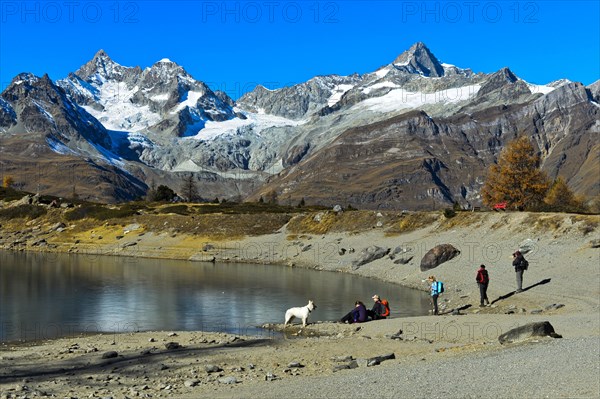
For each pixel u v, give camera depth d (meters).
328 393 18.19
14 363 26.83
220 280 64.94
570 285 45.19
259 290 57.00
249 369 24.86
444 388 17.88
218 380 22.30
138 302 49.72
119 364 26.30
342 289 57.59
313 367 24.97
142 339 33.94
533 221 65.62
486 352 24.30
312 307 39.12
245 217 106.88
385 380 19.58
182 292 55.53
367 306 46.88
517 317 35.88
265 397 18.27
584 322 32.50
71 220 120.88
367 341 31.05
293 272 73.56
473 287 51.09
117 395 20.30
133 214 118.19
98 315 43.59
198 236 103.38
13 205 133.62
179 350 29.67
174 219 111.12
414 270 64.75
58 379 23.27
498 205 86.12
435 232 78.06
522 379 18.45
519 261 46.03
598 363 20.20
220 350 29.44
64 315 43.53
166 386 21.48
